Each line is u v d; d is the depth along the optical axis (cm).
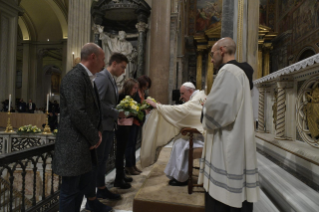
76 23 832
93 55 197
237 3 481
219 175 171
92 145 185
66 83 175
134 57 862
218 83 170
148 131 314
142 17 832
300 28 1273
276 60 1645
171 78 1038
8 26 1301
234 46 192
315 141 248
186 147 284
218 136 177
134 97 375
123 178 325
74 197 191
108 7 841
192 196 253
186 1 1861
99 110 203
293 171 252
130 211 250
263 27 1584
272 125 382
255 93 445
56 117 959
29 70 2105
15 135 764
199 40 1752
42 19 2056
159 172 347
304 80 267
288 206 198
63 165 174
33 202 228
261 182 268
